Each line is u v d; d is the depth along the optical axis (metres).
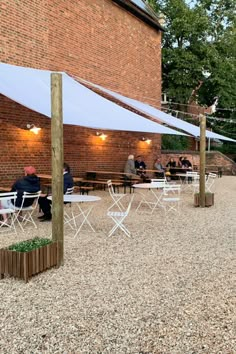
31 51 11.45
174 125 14.64
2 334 3.65
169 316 4.06
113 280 5.16
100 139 15.90
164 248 6.81
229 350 3.38
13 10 10.75
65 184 9.47
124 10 16.50
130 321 3.94
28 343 3.48
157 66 19.73
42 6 11.83
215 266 5.80
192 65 25.92
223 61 27.11
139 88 17.98
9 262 5.16
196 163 25.25
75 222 8.78
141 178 16.09
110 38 15.55
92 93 11.53
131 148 18.31
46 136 12.68
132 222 9.13
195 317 4.04
